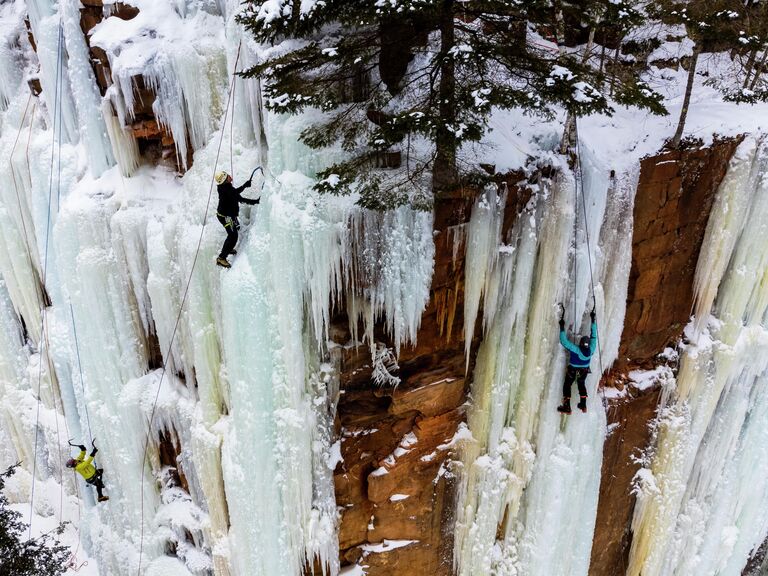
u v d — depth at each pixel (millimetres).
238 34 8055
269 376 8305
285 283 7715
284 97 6582
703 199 9750
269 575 9156
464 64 5926
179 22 8953
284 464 8602
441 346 8789
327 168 6848
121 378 10094
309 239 7359
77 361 11000
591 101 5789
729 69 11906
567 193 8188
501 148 7953
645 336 10578
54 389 12883
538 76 6258
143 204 9383
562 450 9773
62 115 10172
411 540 10180
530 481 10031
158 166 9883
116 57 8789
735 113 9883
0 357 13406
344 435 9125
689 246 10133
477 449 9711
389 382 8766
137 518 10648
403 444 9406
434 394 9023
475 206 7609
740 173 9578
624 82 6570
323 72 7191
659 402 11102
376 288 7828
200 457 9414
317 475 8906
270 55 7461
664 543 11875
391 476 9305
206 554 10422
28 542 10570
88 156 9875
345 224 7332
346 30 7391
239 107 8422
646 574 12156
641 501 11656
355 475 9383
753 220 10086
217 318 8664
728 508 12891
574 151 8250
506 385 9320
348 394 8859
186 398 9867
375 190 6656
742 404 11812
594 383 9641
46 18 9586
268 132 7734
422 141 7633
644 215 9250
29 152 10602
